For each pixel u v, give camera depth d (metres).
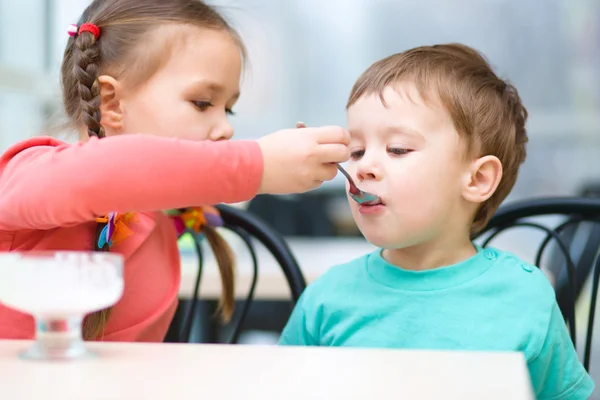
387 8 4.36
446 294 1.18
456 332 1.15
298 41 4.42
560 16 4.24
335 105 4.44
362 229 1.17
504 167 1.27
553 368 1.16
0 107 3.29
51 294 0.69
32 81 3.28
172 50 1.26
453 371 0.66
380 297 1.21
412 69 1.19
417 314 1.18
